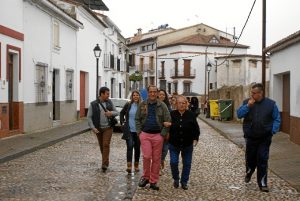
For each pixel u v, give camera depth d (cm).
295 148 1406
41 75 2009
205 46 6259
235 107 3058
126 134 1001
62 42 2327
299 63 1486
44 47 2027
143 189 849
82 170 1038
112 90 4081
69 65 2480
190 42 6206
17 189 828
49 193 799
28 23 1819
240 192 834
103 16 3472
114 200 755
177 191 837
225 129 2294
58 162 1154
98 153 1338
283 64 1730
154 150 856
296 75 1524
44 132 1855
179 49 6228
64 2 2603
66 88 2452
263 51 1761
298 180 927
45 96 2052
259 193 827
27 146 1369
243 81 5316
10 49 1634
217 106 3294
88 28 2961
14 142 1469
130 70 7225
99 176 967
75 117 2619
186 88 6250
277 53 1834
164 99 1051
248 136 859
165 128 849
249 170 904
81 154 1312
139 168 1080
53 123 2178
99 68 3356
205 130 2431
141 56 7088
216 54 6278
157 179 853
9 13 1617
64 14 2227
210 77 6219
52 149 1423
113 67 3816
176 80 6272
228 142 1756
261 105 848
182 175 860
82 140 1714
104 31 3516
